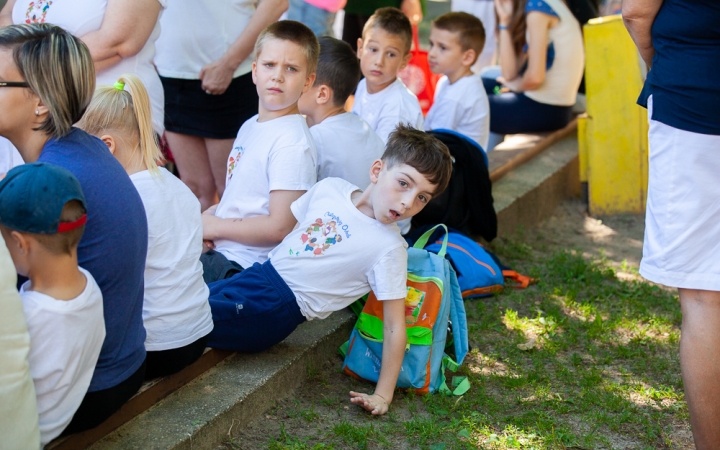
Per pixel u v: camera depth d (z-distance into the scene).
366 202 2.86
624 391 3.17
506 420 2.90
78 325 1.94
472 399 3.05
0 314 1.77
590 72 5.66
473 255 4.05
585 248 5.12
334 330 3.27
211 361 2.86
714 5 2.25
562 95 6.06
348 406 2.94
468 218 4.34
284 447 2.58
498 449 2.71
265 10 3.91
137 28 3.36
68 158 2.07
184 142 4.24
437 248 4.00
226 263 3.18
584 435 2.84
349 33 6.00
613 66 5.59
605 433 2.87
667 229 2.42
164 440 2.37
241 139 3.37
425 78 5.75
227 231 3.25
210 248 3.39
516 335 3.66
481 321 3.78
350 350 3.12
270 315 2.86
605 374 3.32
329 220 2.89
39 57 2.00
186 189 2.63
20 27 2.04
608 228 5.57
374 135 3.74
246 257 3.27
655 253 2.46
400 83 4.47
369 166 3.64
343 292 2.91
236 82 4.08
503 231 4.97
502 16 5.90
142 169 2.52
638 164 5.67
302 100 3.65
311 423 2.78
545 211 5.65
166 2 3.47
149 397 2.55
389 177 2.72
